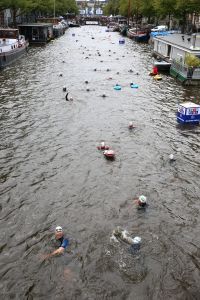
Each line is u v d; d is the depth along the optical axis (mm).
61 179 24438
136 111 38469
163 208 21578
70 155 27797
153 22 139000
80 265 17344
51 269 17125
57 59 69438
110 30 151125
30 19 137000
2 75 54719
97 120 35375
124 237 19047
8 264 17391
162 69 58750
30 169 25672
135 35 107188
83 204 21797
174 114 37781
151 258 17812
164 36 75500
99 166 26188
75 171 25469
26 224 20062
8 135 31359
